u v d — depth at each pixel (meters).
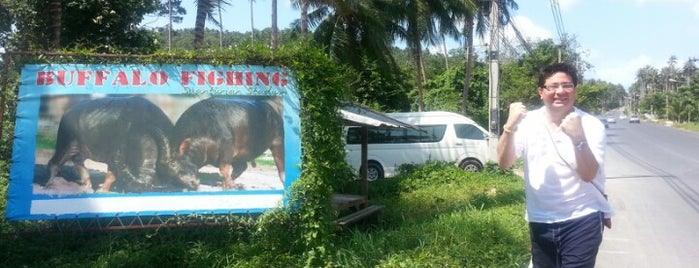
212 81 5.95
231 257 5.74
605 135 3.38
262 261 5.61
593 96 46.44
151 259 5.59
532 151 3.45
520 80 31.06
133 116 5.89
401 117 17.30
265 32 27.03
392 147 16.95
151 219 5.89
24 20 11.95
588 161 3.14
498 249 6.10
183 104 5.94
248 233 6.05
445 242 6.41
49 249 5.88
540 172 3.40
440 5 24.41
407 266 5.57
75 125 5.82
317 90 5.82
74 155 5.81
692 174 16.02
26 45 11.87
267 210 5.89
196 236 6.11
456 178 14.09
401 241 6.52
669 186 13.43
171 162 5.91
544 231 3.41
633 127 60.38
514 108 3.51
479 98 31.42
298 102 5.96
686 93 72.88
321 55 5.88
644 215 9.58
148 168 5.89
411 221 8.72
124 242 5.99
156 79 5.92
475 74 31.42
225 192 5.93
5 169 6.33
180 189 5.91
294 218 5.88
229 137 5.94
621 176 15.86
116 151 5.86
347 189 10.91
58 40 11.08
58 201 5.75
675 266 6.35
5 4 11.68
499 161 3.57
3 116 5.93
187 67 5.95
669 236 7.91
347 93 6.17
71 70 5.85
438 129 17.11
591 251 3.28
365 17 19.97
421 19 23.31
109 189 5.83
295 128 5.94
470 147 16.92
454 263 5.77
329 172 5.88
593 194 3.32
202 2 12.42
